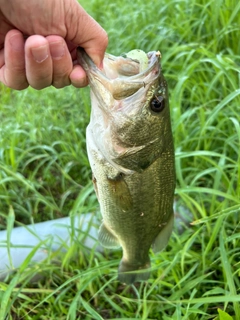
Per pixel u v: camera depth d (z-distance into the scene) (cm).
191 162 42
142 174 26
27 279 35
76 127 52
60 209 44
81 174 49
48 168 47
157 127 25
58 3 20
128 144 24
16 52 21
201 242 35
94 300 36
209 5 50
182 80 38
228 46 47
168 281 34
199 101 44
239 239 33
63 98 57
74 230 36
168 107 25
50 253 36
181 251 31
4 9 20
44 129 52
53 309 34
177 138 40
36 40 19
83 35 22
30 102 59
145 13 60
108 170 25
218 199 39
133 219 27
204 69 45
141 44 56
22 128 53
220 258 31
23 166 51
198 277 31
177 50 45
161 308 32
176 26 52
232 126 41
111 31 61
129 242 29
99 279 37
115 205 26
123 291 35
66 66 21
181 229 38
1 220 45
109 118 24
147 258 30
